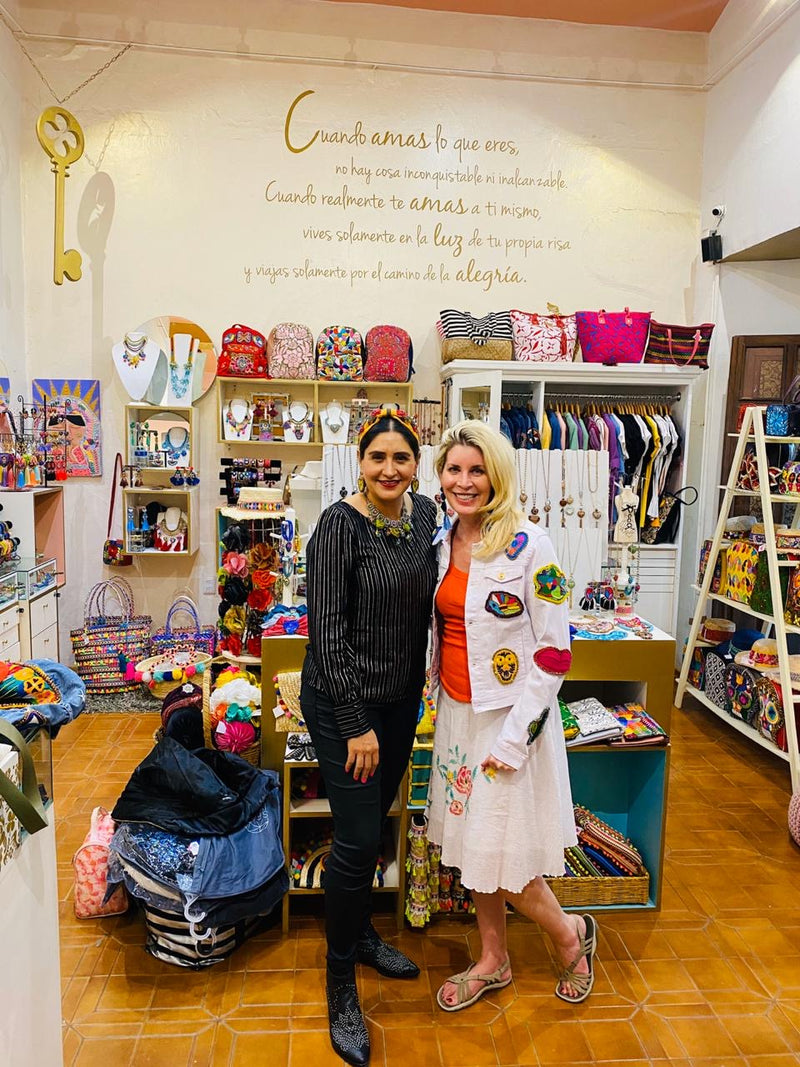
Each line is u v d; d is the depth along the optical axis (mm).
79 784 3184
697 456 4730
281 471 4602
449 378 4414
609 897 2420
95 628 4344
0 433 3934
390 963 2084
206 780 2182
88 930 2279
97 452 4449
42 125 3838
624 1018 1955
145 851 2076
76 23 4219
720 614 4648
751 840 2877
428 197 4555
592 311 4723
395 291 4590
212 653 4441
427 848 2305
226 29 4316
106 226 4352
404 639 1811
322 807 2307
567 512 3006
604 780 2656
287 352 4309
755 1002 2021
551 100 4574
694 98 4656
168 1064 1782
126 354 4293
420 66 4453
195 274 4438
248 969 2115
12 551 3723
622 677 2396
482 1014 1961
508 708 1804
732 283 4543
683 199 4715
